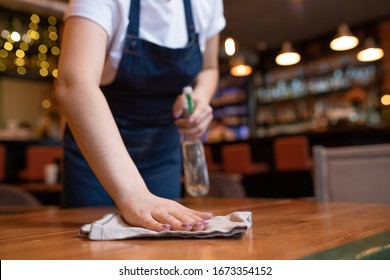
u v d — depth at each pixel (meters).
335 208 0.92
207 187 1.26
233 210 0.94
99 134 0.72
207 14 1.24
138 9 1.08
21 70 6.73
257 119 8.20
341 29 5.36
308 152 5.07
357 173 1.36
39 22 6.04
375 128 4.59
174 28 1.16
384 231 0.57
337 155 1.41
